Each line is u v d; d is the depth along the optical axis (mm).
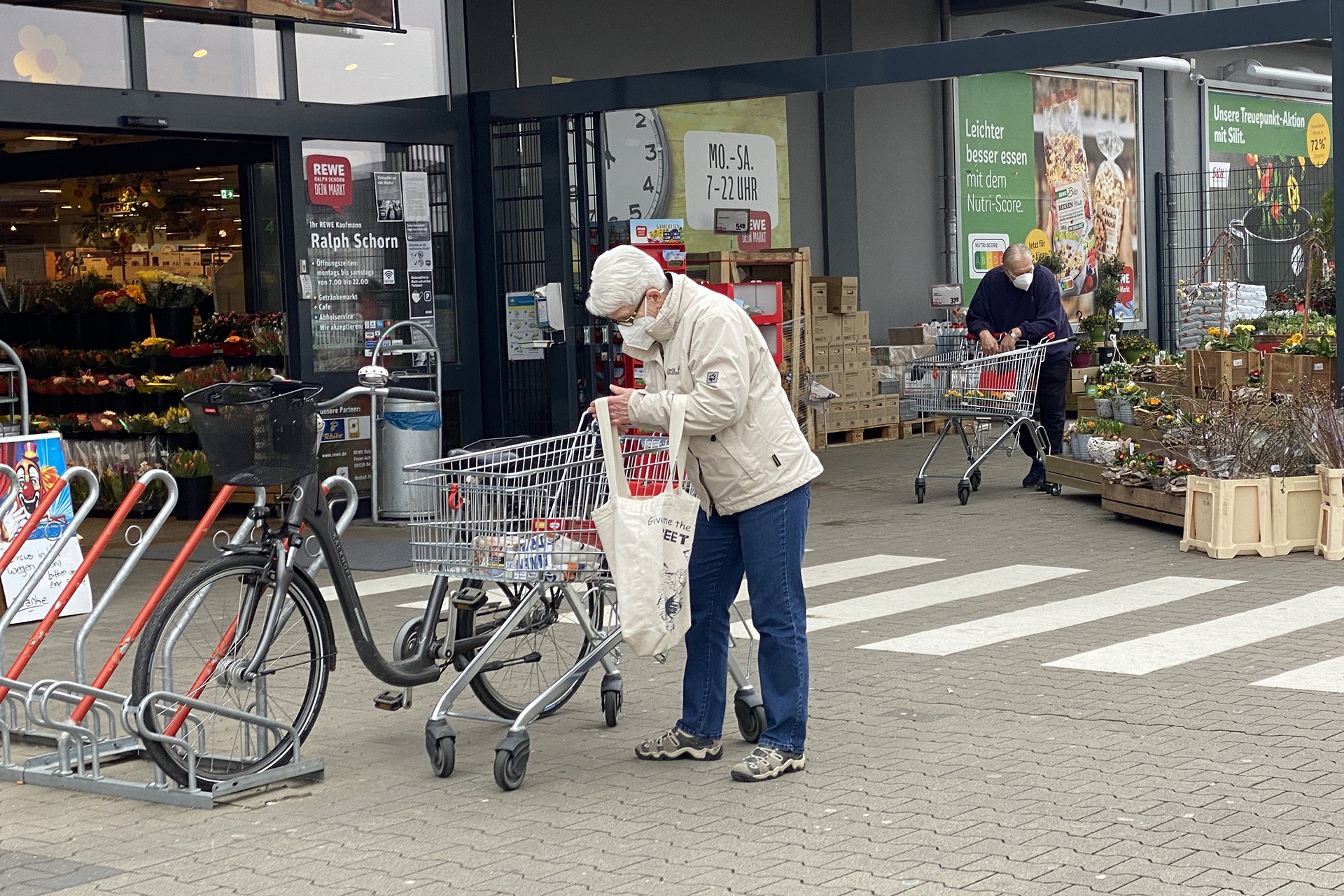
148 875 4266
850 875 4000
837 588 8383
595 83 12656
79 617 8336
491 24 13164
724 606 5215
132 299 13055
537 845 4387
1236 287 15086
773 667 4980
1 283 13656
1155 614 7312
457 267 12898
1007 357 11344
